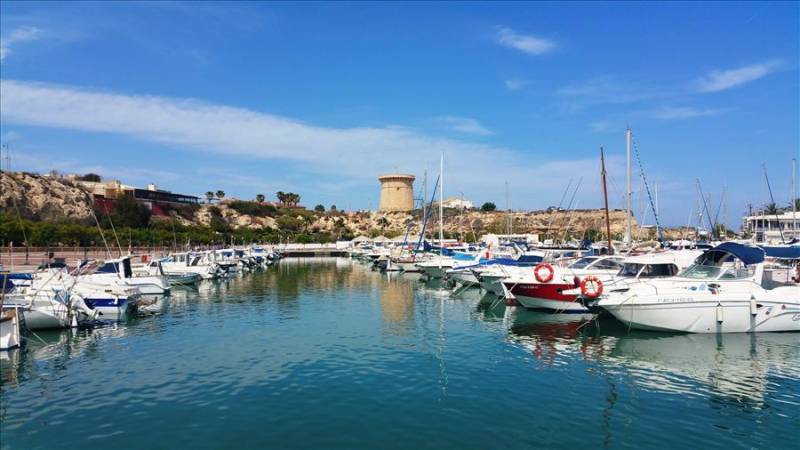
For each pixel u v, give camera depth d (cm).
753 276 1934
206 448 1032
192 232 8969
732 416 1186
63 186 8844
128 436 1088
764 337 1866
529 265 3388
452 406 1250
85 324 2223
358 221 15188
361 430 1114
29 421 1164
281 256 8388
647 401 1279
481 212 12388
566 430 1114
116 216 8638
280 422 1156
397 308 2764
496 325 2227
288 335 2045
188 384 1420
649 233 6850
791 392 1338
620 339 1900
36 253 5291
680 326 1903
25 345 1825
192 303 2972
